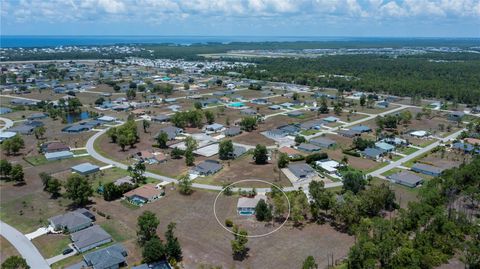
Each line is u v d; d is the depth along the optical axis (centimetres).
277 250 11175
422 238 10925
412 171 17400
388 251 10244
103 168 17725
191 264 10531
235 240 11200
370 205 12875
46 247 11319
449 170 15862
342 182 15612
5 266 9594
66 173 17175
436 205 13088
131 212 13538
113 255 10500
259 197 14450
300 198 13100
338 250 11131
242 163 18400
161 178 16550
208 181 16200
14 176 15912
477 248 10288
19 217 13112
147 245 10619
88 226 12475
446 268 10238
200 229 12356
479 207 13625
